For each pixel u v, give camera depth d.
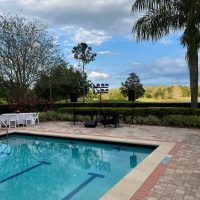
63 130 12.05
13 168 7.45
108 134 10.70
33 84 19.83
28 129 12.49
